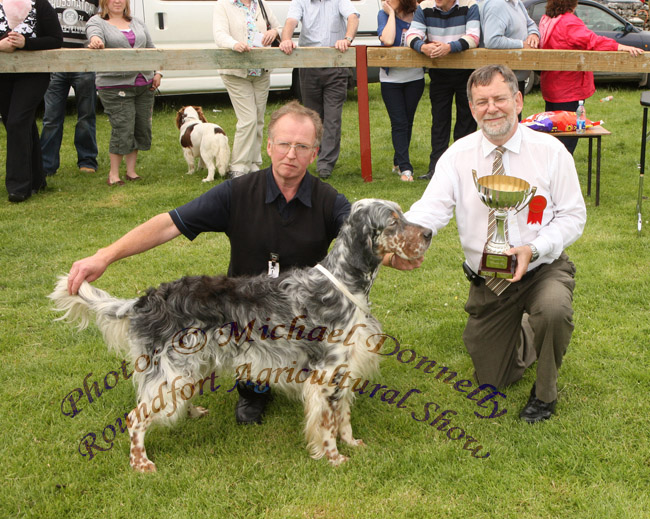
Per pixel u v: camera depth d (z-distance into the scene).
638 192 6.21
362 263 2.80
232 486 2.82
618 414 3.21
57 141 7.59
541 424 3.16
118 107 7.01
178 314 2.79
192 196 6.85
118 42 6.87
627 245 5.37
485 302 3.31
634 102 11.52
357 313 2.84
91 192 7.04
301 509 2.67
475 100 3.04
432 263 5.17
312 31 7.18
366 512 2.64
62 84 7.38
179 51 6.49
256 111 7.29
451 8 6.71
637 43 11.87
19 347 3.91
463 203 3.23
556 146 3.09
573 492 2.70
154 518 2.63
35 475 2.85
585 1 11.99
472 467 2.88
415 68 7.11
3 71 6.19
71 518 2.63
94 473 2.87
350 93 12.73
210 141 7.31
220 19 6.73
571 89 6.76
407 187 7.05
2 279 4.82
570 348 3.84
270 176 3.06
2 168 7.76
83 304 2.88
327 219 3.11
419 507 2.66
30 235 5.70
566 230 3.07
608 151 8.55
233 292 2.83
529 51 6.58
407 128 7.37
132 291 4.66
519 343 3.49
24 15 6.11
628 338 3.91
